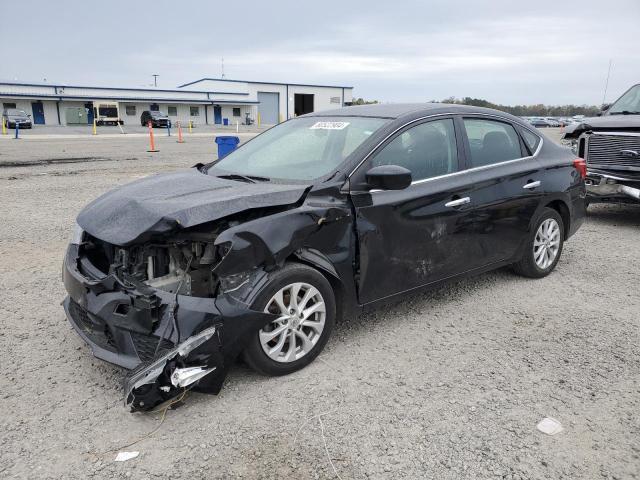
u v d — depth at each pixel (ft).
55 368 11.99
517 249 16.78
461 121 15.35
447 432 9.82
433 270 14.21
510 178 15.97
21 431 9.74
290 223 10.95
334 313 12.15
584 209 19.12
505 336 13.80
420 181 13.76
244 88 227.61
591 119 27.53
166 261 11.62
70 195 33.88
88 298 11.23
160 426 9.95
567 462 9.05
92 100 183.42
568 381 11.61
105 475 8.66
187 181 13.20
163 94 205.77
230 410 10.44
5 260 19.92
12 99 172.96
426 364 12.30
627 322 14.75
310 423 10.05
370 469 8.84
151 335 10.37
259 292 10.66
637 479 8.66
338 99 254.47
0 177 41.83
